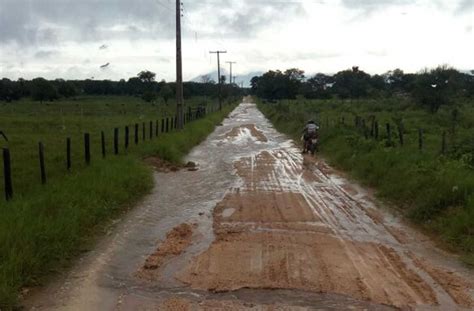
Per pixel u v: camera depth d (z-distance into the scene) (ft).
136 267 24.36
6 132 92.79
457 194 33.14
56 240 25.73
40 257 23.56
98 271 23.65
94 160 51.08
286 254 25.81
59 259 24.75
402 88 260.01
